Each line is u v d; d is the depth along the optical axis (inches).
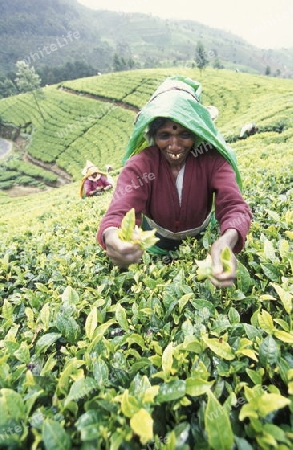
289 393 54.4
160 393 53.2
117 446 44.9
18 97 3083.2
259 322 65.0
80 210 291.9
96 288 105.0
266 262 87.7
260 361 59.4
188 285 89.1
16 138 2684.5
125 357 64.7
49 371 62.7
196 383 52.8
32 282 128.0
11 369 68.0
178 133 92.0
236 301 80.8
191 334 66.5
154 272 97.3
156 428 52.2
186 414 54.6
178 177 103.3
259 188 165.9
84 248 139.6
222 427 44.4
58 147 2126.0
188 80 111.4
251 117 1130.7
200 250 108.3
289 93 1517.0
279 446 45.1
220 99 1838.1
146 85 2381.9
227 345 60.6
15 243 177.6
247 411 47.4
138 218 97.2
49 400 58.4
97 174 416.2
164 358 58.0
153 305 82.4
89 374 62.4
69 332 75.8
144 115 92.7
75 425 48.8
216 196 97.4
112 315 89.3
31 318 85.0
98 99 2493.8
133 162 101.0
